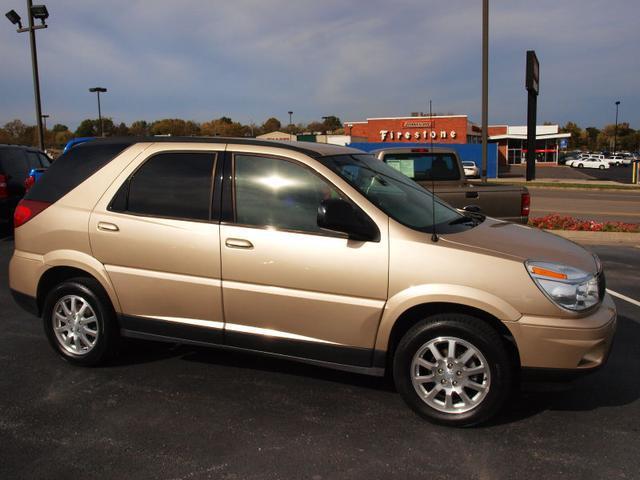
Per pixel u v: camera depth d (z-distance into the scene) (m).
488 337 3.48
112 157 4.47
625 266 8.57
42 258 4.53
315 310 3.80
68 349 4.59
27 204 4.66
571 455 3.30
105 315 4.42
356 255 3.68
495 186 8.43
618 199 23.64
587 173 51.69
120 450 3.33
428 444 3.42
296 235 3.83
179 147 4.28
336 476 3.08
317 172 3.90
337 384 4.30
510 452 3.33
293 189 3.93
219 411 3.84
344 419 3.73
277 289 3.87
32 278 4.58
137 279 4.24
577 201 22.64
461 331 3.52
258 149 4.08
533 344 3.44
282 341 3.93
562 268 3.52
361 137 58.41
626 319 5.90
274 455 3.29
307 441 3.45
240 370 4.56
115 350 4.55
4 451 3.32
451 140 54.84
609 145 127.12
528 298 3.43
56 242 4.47
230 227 3.99
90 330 4.50
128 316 4.35
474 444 3.42
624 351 4.99
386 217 3.72
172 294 4.16
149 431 3.56
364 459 3.25
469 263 3.52
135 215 4.26
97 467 3.15
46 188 4.65
